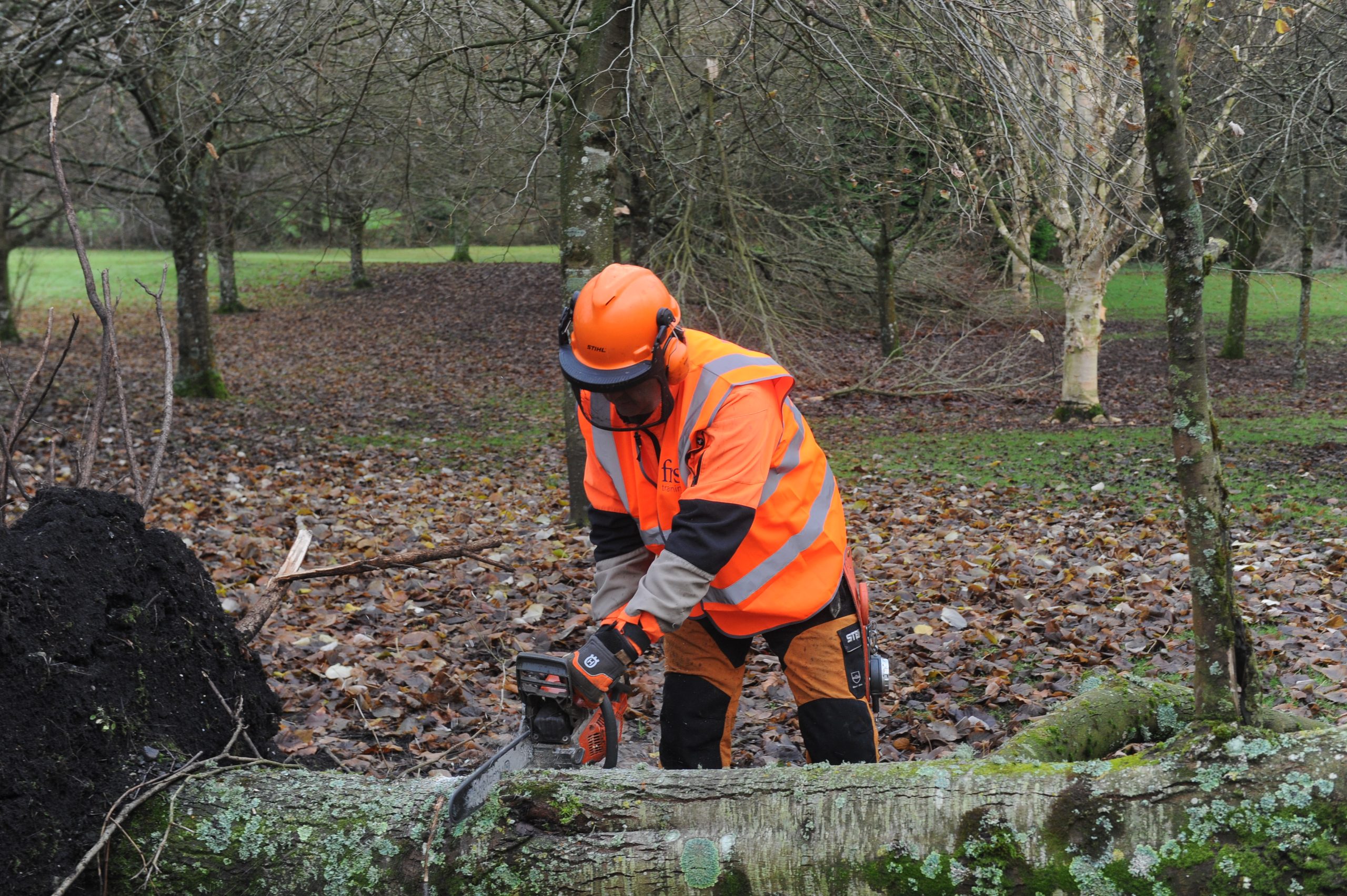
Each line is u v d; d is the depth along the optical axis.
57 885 1.71
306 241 23.19
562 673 1.79
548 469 10.59
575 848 1.60
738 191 12.23
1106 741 2.61
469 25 7.96
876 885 1.49
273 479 9.34
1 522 2.18
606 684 1.82
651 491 2.20
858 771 1.58
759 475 1.99
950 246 17.14
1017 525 7.44
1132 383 17.16
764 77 8.54
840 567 2.29
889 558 6.38
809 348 15.68
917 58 6.68
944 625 4.85
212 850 1.74
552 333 23.02
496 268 30.23
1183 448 1.53
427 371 19.62
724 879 1.54
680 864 1.56
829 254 16.17
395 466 10.62
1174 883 1.36
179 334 15.12
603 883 1.58
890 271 16.05
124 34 9.31
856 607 2.34
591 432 2.29
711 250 13.38
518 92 8.36
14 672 1.73
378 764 3.20
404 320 25.09
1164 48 1.49
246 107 10.16
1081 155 5.64
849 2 6.58
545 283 27.98
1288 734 1.42
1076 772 1.48
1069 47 6.15
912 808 1.50
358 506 8.15
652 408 2.11
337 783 1.81
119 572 1.95
